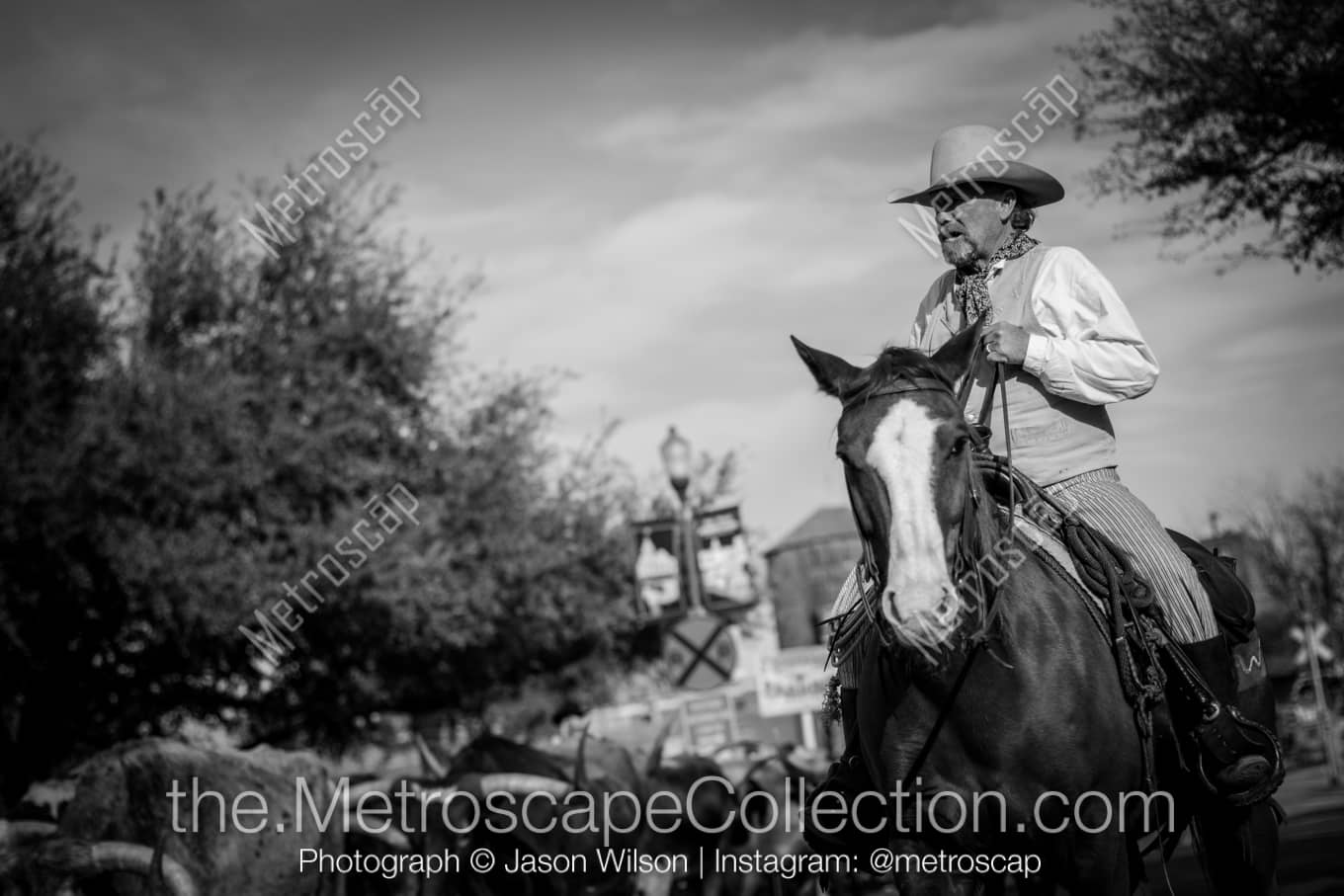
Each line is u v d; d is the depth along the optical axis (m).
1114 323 4.87
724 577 17.52
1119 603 4.62
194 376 15.54
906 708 4.46
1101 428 5.11
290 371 17.30
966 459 4.30
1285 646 44.56
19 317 15.30
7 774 16.50
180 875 7.75
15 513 14.30
